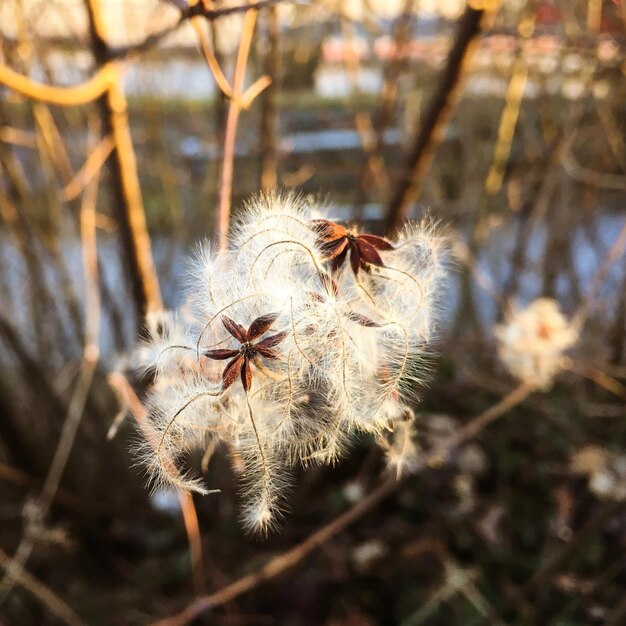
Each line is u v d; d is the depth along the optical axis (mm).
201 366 148
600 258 507
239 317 142
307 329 136
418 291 152
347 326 140
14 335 385
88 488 459
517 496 435
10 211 394
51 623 408
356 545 405
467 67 278
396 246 156
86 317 480
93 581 436
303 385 146
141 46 227
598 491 369
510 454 446
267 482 142
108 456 449
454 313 504
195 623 379
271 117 337
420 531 407
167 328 195
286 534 419
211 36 310
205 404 145
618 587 363
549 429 450
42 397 417
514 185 456
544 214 490
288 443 149
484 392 468
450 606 382
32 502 371
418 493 415
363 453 436
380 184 424
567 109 473
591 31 388
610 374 461
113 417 450
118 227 259
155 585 416
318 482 440
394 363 149
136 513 451
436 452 328
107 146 245
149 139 474
